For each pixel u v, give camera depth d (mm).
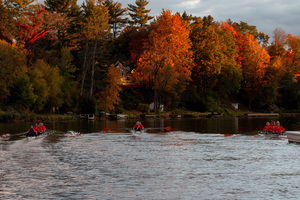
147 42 90938
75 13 96750
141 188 17141
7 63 70312
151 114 88312
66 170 20891
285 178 19062
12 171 20609
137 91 104812
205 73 101438
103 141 34969
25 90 70375
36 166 22047
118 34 140125
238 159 24562
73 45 95688
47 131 42375
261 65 117562
